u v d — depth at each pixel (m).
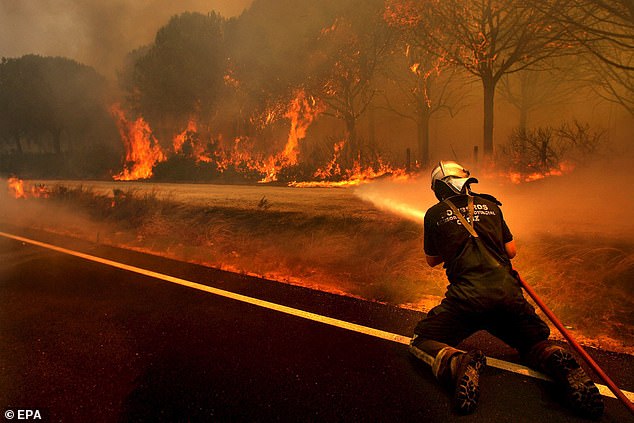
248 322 4.38
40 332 4.25
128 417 2.85
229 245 8.02
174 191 16.48
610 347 3.75
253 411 2.88
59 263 7.00
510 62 13.19
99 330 4.27
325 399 2.99
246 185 19.98
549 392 3.01
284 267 6.66
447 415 2.78
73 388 3.21
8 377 3.39
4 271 6.58
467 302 3.03
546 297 4.80
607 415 2.76
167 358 3.65
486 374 3.26
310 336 4.01
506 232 3.25
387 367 3.40
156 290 5.50
